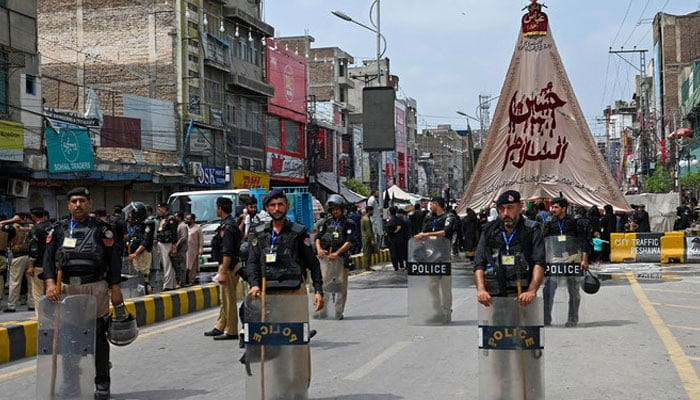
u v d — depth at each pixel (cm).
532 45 2680
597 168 2658
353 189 6969
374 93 2517
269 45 5344
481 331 648
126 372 912
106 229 745
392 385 793
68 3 4344
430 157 11662
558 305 1162
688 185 4522
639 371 828
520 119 2708
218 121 4559
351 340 1085
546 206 2700
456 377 820
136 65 4262
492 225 702
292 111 5662
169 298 1437
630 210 2642
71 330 689
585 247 1164
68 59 4331
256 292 657
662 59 6988
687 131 5831
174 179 3841
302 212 3347
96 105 3409
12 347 1035
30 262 1301
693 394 722
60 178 3014
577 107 2662
